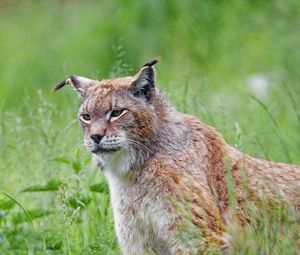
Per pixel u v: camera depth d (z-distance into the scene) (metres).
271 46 20.16
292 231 12.01
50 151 14.32
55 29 23.86
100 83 12.50
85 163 13.59
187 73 16.09
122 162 12.23
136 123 12.18
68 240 12.50
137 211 12.16
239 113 16.94
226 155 12.31
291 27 20.36
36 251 13.07
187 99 15.17
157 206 12.03
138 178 12.18
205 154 12.20
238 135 14.03
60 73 20.52
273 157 14.32
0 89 21.70
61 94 19.33
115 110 12.22
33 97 20.73
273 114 16.73
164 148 12.20
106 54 21.88
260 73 19.31
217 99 16.98
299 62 19.12
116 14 22.59
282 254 11.77
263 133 14.83
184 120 12.42
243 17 21.41
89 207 13.56
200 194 11.93
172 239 11.95
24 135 14.85
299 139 15.28
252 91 17.78
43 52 22.64
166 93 14.47
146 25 21.98
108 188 13.42
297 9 20.69
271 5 21.34
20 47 23.62
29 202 14.28
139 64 21.02
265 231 11.90
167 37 21.62
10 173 14.45
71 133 14.93
